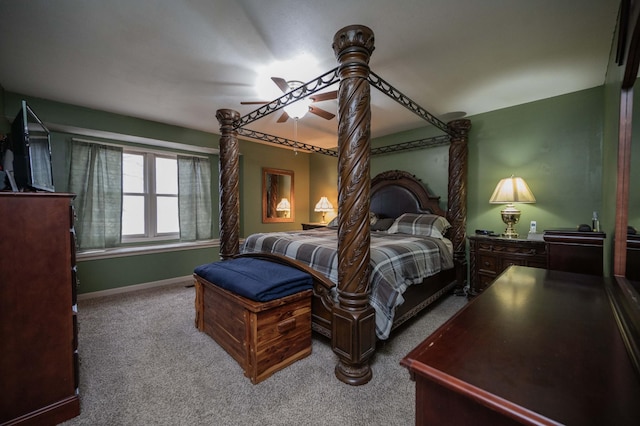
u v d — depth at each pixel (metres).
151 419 1.46
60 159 3.38
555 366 0.64
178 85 2.68
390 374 1.83
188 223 4.39
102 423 1.43
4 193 1.31
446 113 3.50
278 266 2.31
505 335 0.80
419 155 4.14
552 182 3.01
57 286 1.44
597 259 1.66
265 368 1.79
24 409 1.35
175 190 4.40
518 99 3.05
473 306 1.04
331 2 1.60
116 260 3.67
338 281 1.81
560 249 1.78
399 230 3.61
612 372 0.61
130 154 3.96
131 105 3.23
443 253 3.04
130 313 2.93
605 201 2.35
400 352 2.10
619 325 0.85
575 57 2.19
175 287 3.94
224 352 2.13
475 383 0.58
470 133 3.59
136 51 2.10
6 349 1.31
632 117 1.25
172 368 1.92
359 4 1.61
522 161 3.20
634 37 1.04
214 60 2.22
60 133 3.38
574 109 2.87
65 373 1.45
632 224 1.21
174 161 4.38
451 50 2.09
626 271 1.26
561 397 0.53
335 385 1.73
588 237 1.68
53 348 1.42
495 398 0.54
